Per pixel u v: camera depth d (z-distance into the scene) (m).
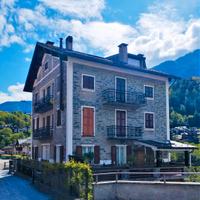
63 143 24.80
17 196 16.41
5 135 86.69
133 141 27.64
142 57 32.34
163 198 13.95
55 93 27.27
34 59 32.12
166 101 31.00
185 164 27.08
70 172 14.69
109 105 26.69
